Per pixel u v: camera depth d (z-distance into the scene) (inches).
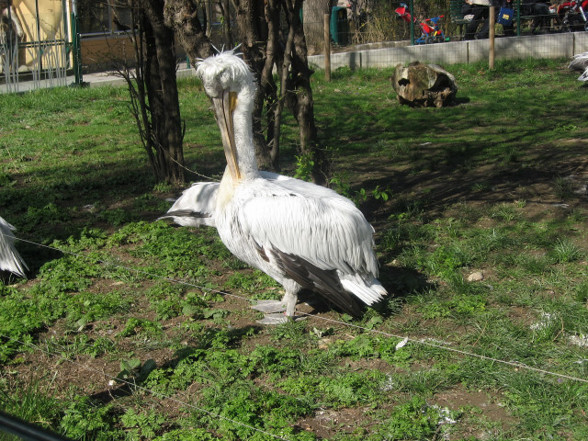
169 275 166.9
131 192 224.5
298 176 180.7
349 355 134.9
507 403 120.6
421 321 144.4
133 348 138.6
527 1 491.8
